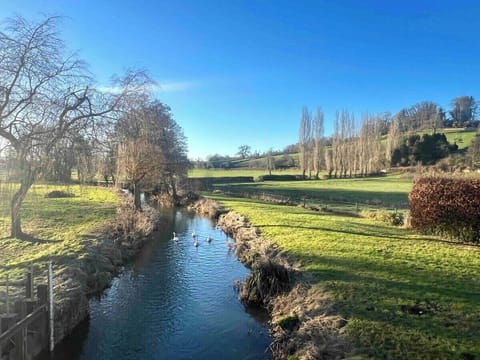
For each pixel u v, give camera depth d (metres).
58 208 31.31
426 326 9.07
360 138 91.44
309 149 92.00
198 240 24.55
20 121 16.56
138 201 31.66
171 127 45.06
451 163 75.62
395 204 41.41
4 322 7.93
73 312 11.17
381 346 8.29
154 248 22.12
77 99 17.67
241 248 20.55
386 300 10.84
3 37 15.63
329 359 8.20
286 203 44.03
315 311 10.70
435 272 13.48
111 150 20.89
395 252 16.77
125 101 19.77
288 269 14.29
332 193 56.22
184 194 49.28
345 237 20.56
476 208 18.66
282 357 9.22
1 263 14.49
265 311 12.63
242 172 106.75
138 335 10.95
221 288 14.95
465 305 10.24
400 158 95.00
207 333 11.06
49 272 9.62
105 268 16.08
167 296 14.07
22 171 17.02
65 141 17.52
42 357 9.41
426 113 146.62
